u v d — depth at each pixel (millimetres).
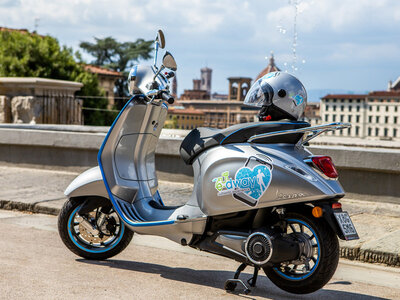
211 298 3912
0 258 4754
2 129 10219
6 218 6664
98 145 9422
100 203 4730
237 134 4086
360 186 7508
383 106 135375
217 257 5215
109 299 3773
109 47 62500
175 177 8883
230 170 4012
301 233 3877
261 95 4113
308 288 3836
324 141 11594
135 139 4664
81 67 36062
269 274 4031
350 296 4137
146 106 4594
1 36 33281
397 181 7297
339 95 140000
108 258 4949
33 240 5547
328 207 3744
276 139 3996
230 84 132750
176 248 5523
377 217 6594
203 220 4105
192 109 133500
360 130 137375
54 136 9766
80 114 16203
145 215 4520
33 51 32469
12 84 14805
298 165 3855
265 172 3881
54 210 6926
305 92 4180
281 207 3887
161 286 4164
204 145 4191
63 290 3928
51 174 9516
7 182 8656
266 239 3771
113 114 36469
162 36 4520
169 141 8734
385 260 5109
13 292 3824
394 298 4133
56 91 15289
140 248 5449
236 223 4020
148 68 4574
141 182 4688
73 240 4812
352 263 5176
